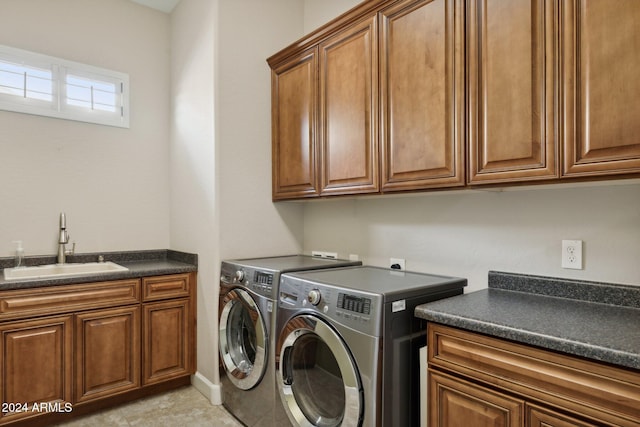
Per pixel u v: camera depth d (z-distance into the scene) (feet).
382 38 5.95
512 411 3.55
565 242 5.00
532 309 4.30
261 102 8.61
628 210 4.51
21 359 6.43
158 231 10.01
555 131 4.09
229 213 8.09
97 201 9.11
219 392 7.79
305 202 9.21
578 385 3.16
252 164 8.44
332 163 6.91
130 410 7.49
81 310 7.04
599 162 3.80
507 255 5.58
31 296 6.53
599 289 4.65
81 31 8.91
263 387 6.41
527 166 4.33
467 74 4.86
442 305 4.52
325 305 5.10
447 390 4.09
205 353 8.20
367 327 4.50
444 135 5.10
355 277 5.85
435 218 6.52
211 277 8.01
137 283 7.72
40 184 8.36
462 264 6.13
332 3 8.64
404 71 5.62
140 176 9.74
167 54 10.14
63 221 8.35
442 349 4.17
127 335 7.58
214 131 7.91
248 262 7.52
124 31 9.52
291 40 9.21
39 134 8.36
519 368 3.52
